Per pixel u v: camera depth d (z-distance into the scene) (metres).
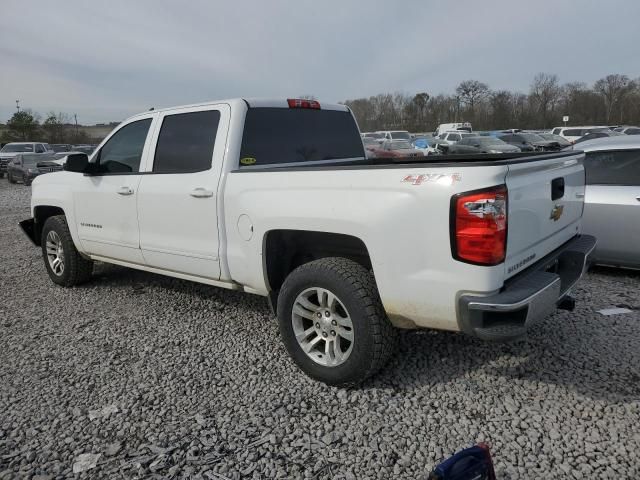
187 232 4.08
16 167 22.64
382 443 2.76
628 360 3.53
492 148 25.25
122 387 3.43
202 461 2.66
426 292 2.83
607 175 5.43
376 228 2.94
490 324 2.72
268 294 3.73
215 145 3.90
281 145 4.21
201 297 5.20
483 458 1.99
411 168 2.85
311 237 3.48
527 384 3.28
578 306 4.54
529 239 3.02
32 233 6.11
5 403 3.27
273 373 3.56
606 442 2.69
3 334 4.40
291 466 2.61
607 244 5.41
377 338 3.09
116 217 4.72
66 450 2.78
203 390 3.36
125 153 4.71
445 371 3.48
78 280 5.59
